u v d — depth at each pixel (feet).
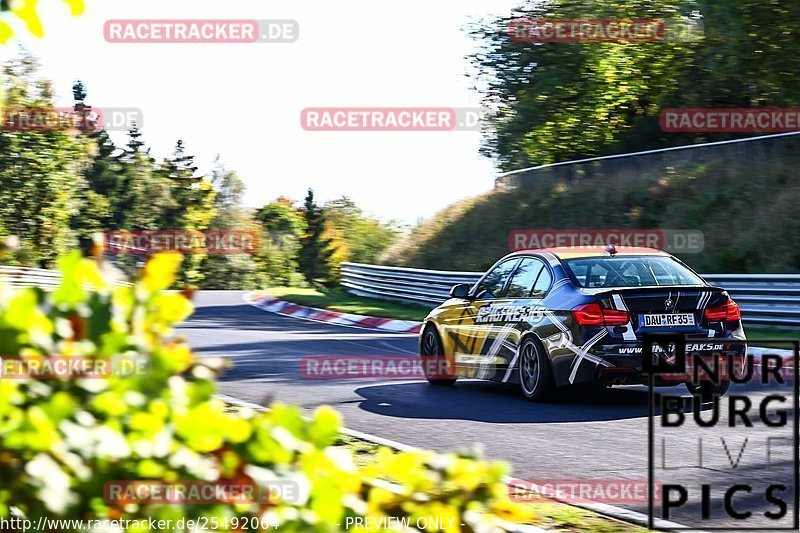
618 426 27.89
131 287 7.55
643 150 107.14
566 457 23.59
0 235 121.80
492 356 35.17
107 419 7.10
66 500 6.59
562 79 103.45
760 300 53.67
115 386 7.18
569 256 33.86
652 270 33.17
